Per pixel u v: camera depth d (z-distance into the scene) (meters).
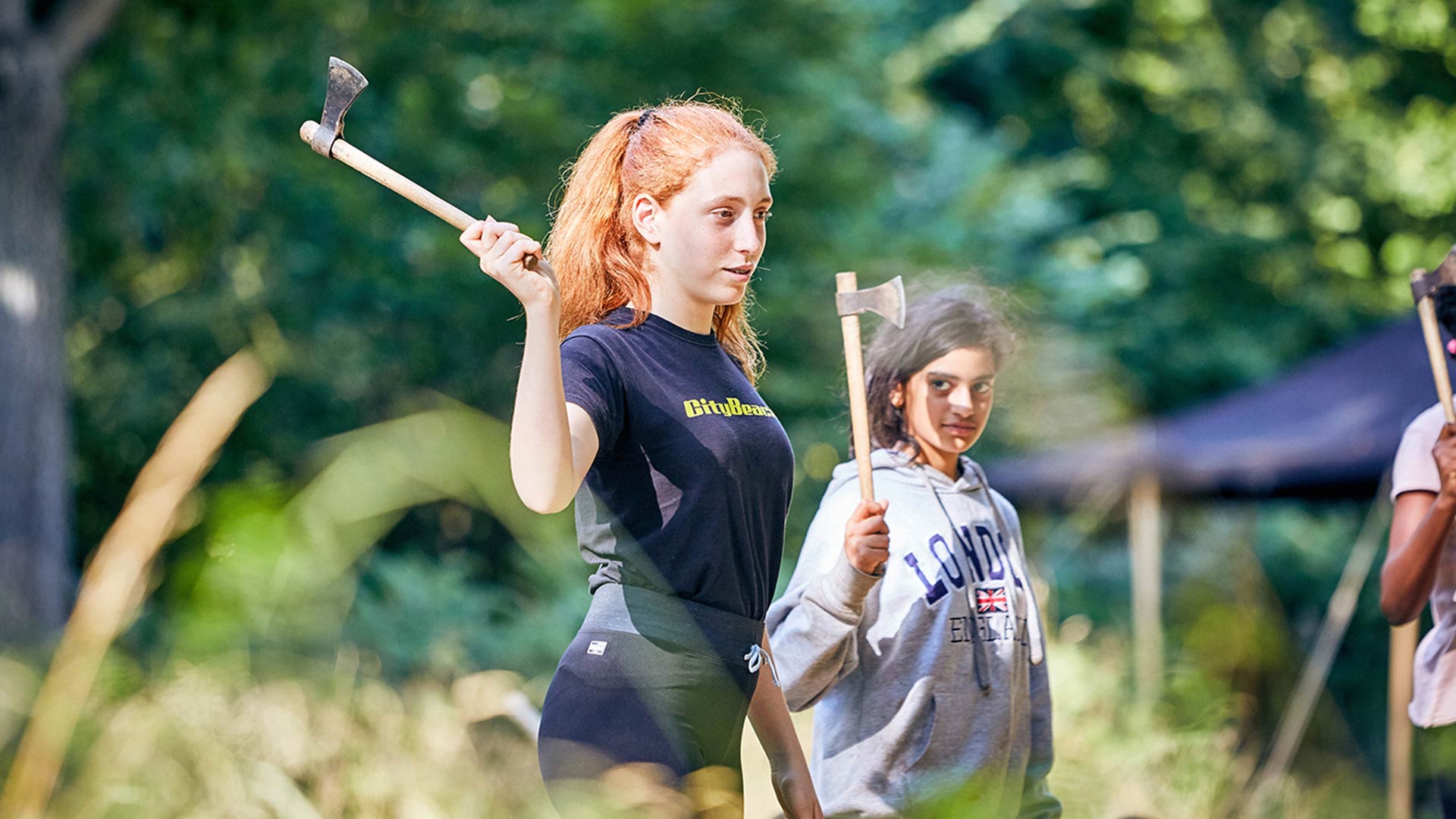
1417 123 59.03
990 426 29.75
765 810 10.49
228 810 4.50
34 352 26.55
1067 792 9.75
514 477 6.73
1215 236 54.50
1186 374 51.75
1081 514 30.02
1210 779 10.27
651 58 37.00
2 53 26.11
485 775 5.60
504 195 38.16
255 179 37.22
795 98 38.38
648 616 7.63
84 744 4.34
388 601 16.45
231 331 38.66
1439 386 10.62
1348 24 59.12
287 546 4.60
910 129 44.50
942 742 9.26
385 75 37.81
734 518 7.86
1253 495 28.55
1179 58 56.94
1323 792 11.30
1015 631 9.81
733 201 7.97
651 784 6.34
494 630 15.45
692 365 8.07
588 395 7.34
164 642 4.57
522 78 37.16
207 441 4.43
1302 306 54.53
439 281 38.06
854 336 8.70
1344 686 26.69
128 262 39.88
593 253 8.23
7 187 26.38
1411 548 10.65
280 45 36.50
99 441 38.97
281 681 4.74
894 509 9.77
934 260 39.38
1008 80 56.44
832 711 9.61
